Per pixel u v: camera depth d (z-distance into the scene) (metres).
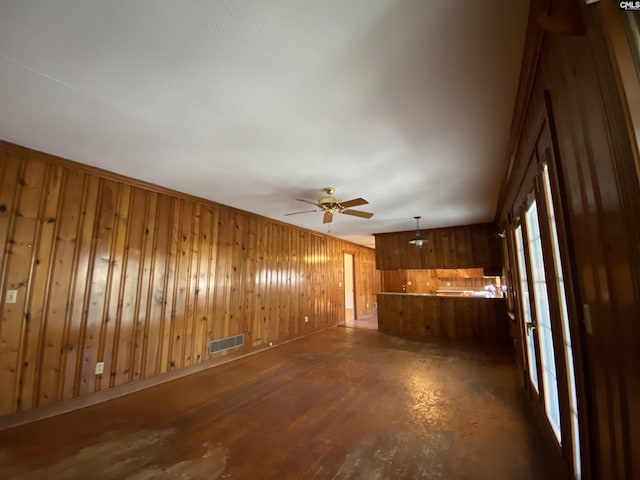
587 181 1.01
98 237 2.95
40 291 2.57
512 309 3.97
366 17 1.24
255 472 1.84
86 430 2.34
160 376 3.39
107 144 2.40
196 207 3.92
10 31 1.29
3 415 2.35
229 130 2.16
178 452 2.05
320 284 6.69
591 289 1.08
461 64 1.51
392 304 6.39
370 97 1.78
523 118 1.90
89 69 1.53
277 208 4.53
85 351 2.81
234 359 4.30
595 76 0.84
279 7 1.19
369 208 4.43
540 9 1.14
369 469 1.86
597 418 1.11
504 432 2.27
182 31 1.30
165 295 3.51
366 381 3.38
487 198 3.92
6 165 2.43
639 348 0.74
